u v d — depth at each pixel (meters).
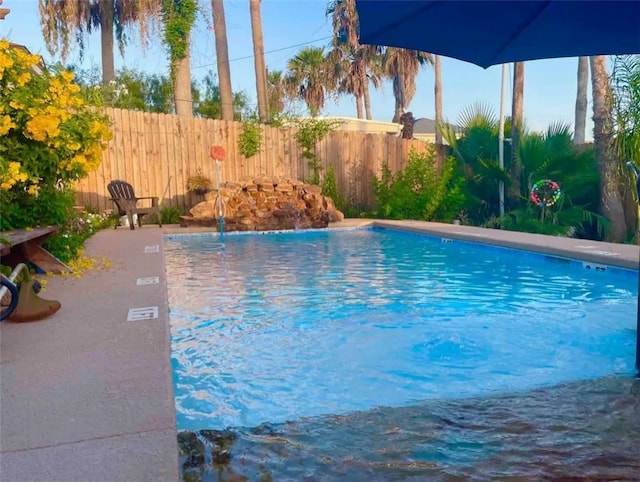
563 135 12.63
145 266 5.62
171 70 15.27
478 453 2.26
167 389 2.28
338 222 12.20
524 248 7.88
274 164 13.46
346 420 2.63
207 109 20.03
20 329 3.23
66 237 5.85
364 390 3.08
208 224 11.19
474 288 5.88
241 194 11.74
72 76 5.27
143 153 12.14
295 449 2.30
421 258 7.96
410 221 12.28
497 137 13.84
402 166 14.70
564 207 12.28
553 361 3.55
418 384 3.16
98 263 5.82
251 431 2.49
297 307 5.05
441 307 5.04
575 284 6.06
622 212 11.44
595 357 3.62
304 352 3.77
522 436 2.42
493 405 2.81
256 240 10.05
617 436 2.41
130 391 2.25
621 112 9.31
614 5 1.51
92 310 3.70
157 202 10.94
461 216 13.64
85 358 2.69
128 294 4.22
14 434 1.86
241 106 20.17
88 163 5.42
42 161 4.94
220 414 2.74
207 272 6.87
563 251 7.21
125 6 16.39
